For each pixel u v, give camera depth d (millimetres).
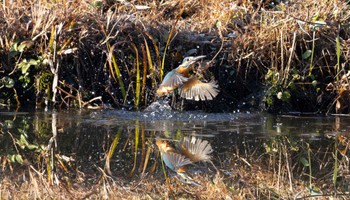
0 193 6906
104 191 7035
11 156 8164
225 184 7379
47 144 8688
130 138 9062
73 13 11328
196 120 10430
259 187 7344
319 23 11367
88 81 11344
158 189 7148
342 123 10469
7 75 11219
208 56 11492
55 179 7391
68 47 11211
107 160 8062
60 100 11203
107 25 11250
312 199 7066
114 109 11055
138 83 11141
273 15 12016
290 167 8047
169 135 9258
